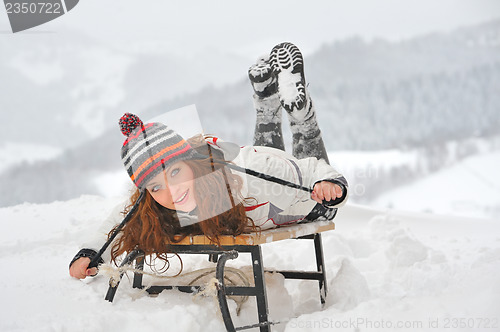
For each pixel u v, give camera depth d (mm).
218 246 1914
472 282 2152
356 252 3176
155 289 2102
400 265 2740
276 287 2145
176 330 1800
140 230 2006
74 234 3305
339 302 2102
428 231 3865
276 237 1936
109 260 2174
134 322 1806
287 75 3170
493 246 3131
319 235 2242
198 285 2072
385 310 1872
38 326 1752
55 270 2508
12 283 2229
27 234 3424
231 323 1795
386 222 3475
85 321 1757
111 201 4324
